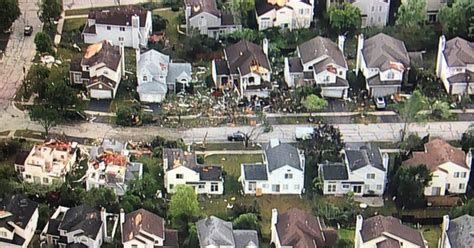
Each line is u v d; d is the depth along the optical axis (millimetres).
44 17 194875
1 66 184375
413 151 159125
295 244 135125
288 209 149500
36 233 143000
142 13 193500
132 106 172000
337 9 196250
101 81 173875
